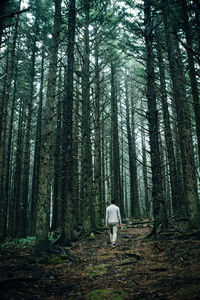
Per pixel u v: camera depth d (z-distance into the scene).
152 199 8.32
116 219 7.67
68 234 8.05
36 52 15.34
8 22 9.95
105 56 16.19
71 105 9.02
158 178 8.27
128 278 3.89
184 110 7.56
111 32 11.86
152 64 9.02
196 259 4.28
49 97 6.96
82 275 4.33
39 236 5.93
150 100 8.73
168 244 6.06
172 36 9.31
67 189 8.56
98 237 9.59
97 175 12.12
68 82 9.06
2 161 9.58
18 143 17.89
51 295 3.32
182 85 7.93
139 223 14.38
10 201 19.78
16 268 4.65
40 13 13.72
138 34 9.20
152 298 2.85
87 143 10.36
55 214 13.87
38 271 4.59
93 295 3.17
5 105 9.98
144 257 5.26
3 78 12.56
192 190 6.99
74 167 13.73
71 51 9.20
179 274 3.61
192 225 6.79
